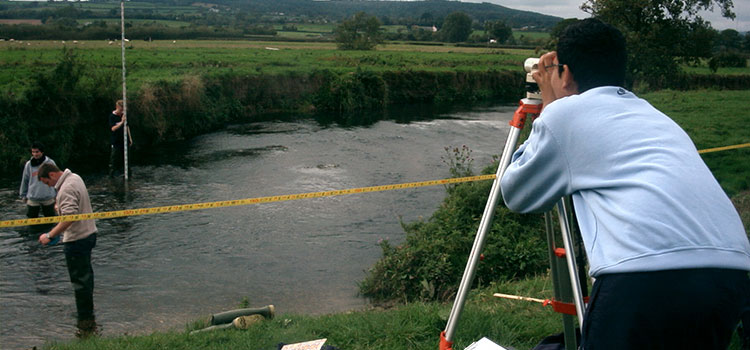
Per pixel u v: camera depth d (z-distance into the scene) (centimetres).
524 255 831
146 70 3272
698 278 158
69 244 760
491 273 825
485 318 443
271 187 1656
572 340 264
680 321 157
